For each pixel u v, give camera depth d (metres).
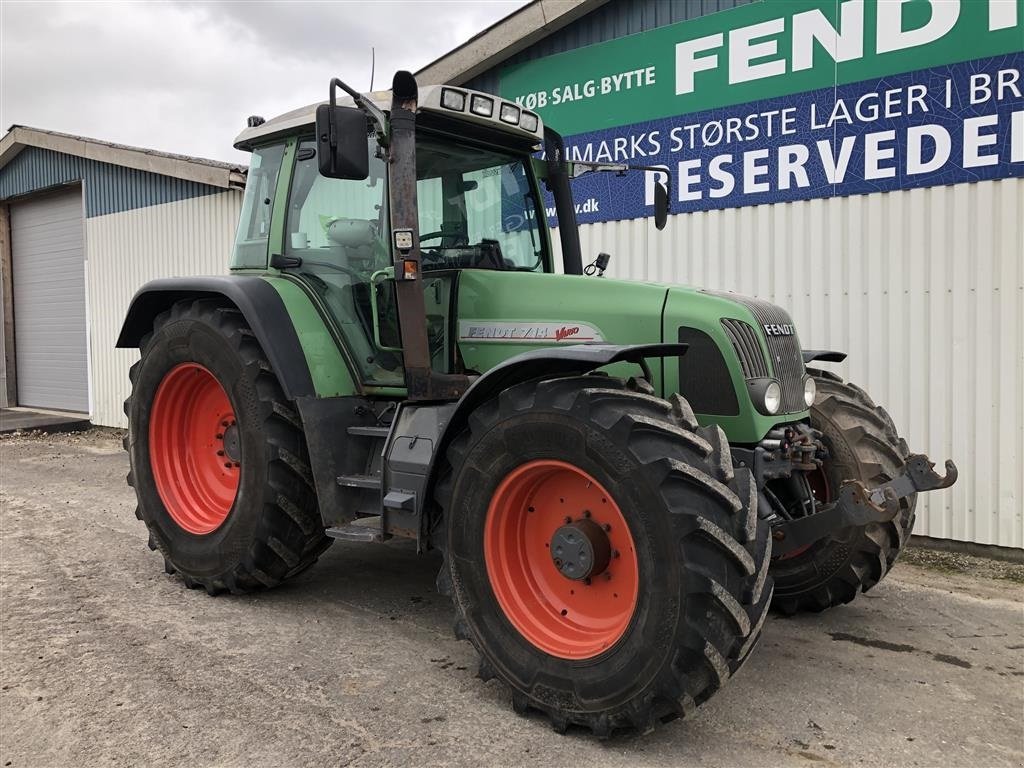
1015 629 3.72
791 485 3.38
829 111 5.20
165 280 4.29
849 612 3.95
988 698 3.00
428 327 3.69
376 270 3.73
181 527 4.12
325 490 3.57
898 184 4.98
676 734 2.69
